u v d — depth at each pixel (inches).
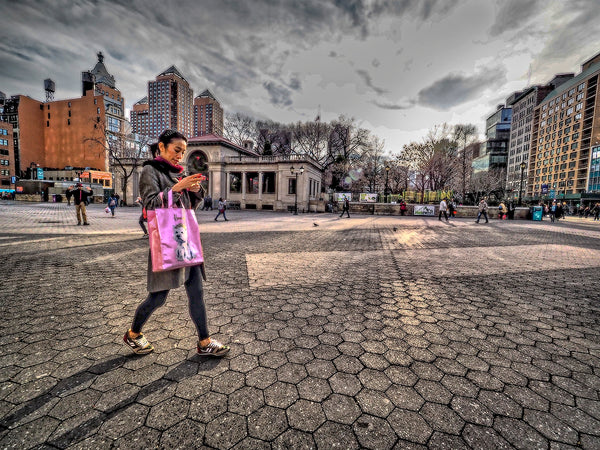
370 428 55.9
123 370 73.1
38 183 1638.8
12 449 48.6
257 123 1851.6
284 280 163.8
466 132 1464.1
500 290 151.1
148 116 5073.8
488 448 51.3
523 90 3796.8
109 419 56.5
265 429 55.2
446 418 58.8
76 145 3117.6
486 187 2101.4
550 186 3132.4
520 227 582.2
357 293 142.1
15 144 3324.3
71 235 328.8
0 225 416.8
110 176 1879.9
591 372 76.6
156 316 108.5
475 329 102.8
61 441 50.9
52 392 63.7
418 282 164.4
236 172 1362.0
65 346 84.5
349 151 1630.2
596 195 2416.3
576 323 109.4
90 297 127.2
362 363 79.1
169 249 72.3
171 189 73.4
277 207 1263.5
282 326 102.3
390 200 1275.8
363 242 328.2
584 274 188.4
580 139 2723.9
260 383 69.2
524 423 57.5
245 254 242.4
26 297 125.9
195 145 1326.3
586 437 53.8
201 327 79.3
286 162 1238.3
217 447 50.8
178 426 55.3
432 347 89.0
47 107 3184.1
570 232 496.4
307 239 345.7
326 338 93.8
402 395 65.8
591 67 2657.5
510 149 3971.5
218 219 684.1
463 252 269.1
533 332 101.0
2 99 3686.0
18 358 77.2
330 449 50.8
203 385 67.9
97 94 3046.3
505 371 76.4
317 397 64.7
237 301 127.8
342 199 1301.7
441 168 1424.7
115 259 207.2
